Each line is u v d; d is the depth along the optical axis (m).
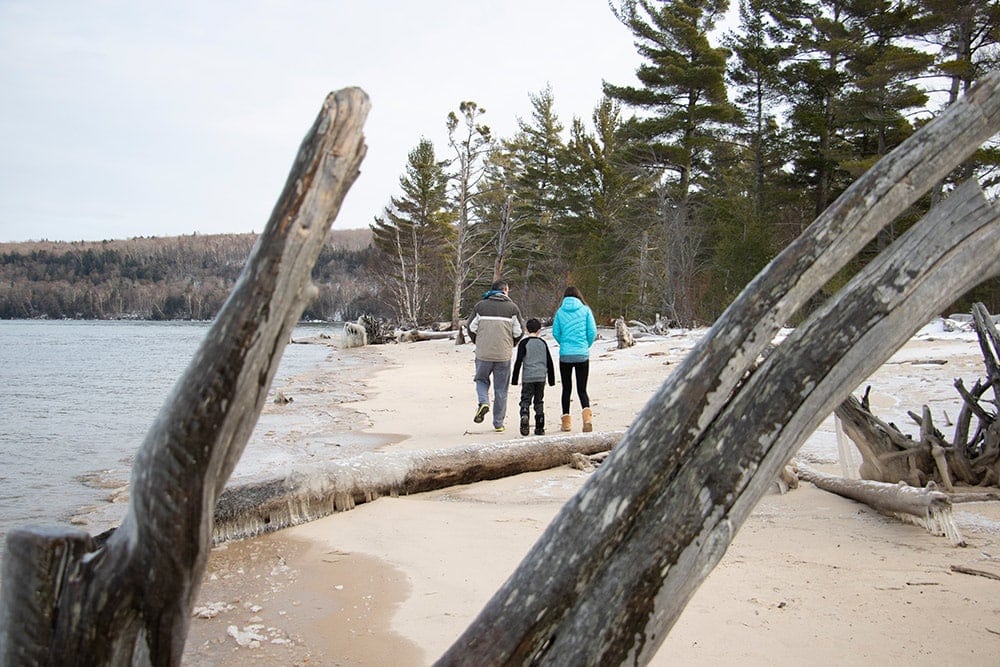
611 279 39.66
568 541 1.57
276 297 1.31
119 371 21.16
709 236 34.09
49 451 8.34
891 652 2.82
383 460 5.82
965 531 4.46
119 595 1.35
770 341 1.68
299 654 3.09
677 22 34.88
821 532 4.58
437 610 3.55
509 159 50.06
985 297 28.00
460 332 33.25
